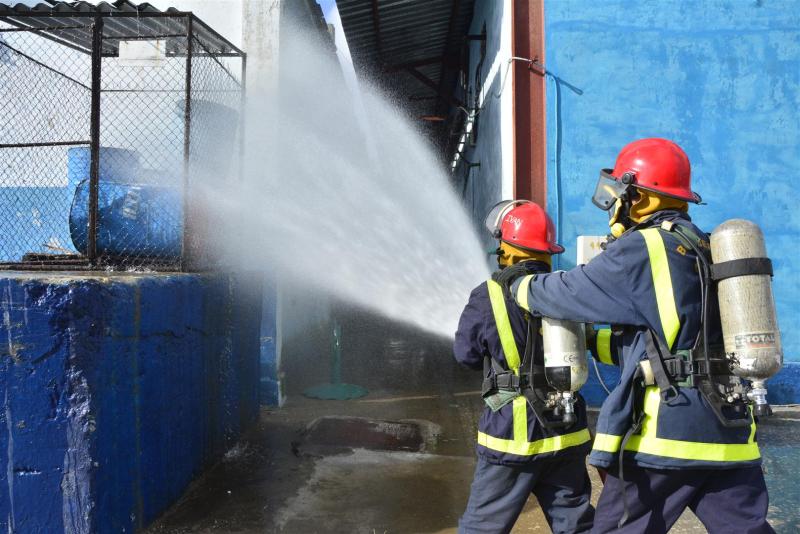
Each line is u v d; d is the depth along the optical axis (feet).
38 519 9.32
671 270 6.60
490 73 27.22
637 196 7.36
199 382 13.35
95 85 13.46
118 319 10.03
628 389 6.70
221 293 14.76
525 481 7.93
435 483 13.42
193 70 18.54
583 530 8.14
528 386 7.97
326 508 12.06
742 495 6.49
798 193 20.26
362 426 17.07
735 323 6.24
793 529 11.05
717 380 6.48
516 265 8.41
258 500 12.37
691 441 6.36
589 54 20.62
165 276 12.01
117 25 17.53
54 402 9.27
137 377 10.63
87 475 9.29
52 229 19.16
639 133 20.57
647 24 20.52
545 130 20.70
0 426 9.32
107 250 14.21
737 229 6.41
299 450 15.33
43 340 9.23
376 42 32.50
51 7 18.06
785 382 20.08
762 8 20.31
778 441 16.14
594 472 14.16
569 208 20.67
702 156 20.45
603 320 6.77
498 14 24.50
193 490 12.81
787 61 20.30
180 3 19.98
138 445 10.66
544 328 7.59
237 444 15.84
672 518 6.62
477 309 8.27
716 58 20.40
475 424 17.92
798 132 20.29
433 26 32.65
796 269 20.21
